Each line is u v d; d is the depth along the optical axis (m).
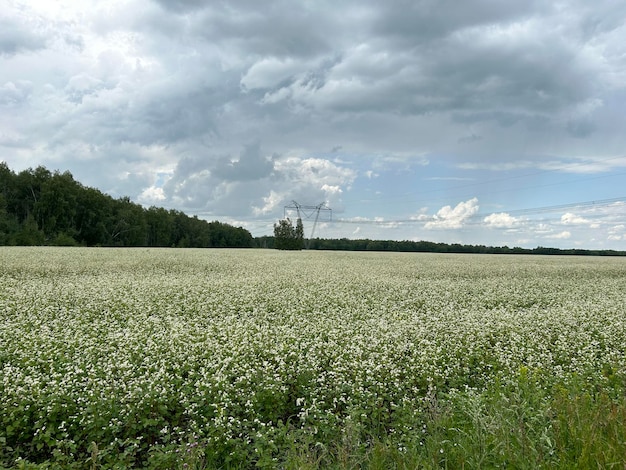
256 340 11.12
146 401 7.29
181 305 16.42
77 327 12.50
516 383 7.97
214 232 128.12
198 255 40.47
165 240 106.44
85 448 6.77
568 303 18.48
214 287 20.47
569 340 11.92
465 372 9.52
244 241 136.75
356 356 10.03
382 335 11.86
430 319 14.40
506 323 13.55
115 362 9.30
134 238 94.38
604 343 11.74
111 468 5.94
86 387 7.79
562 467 4.99
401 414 7.49
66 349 10.35
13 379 8.03
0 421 7.07
